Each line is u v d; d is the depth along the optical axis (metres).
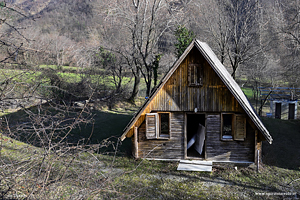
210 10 28.06
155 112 12.74
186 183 10.85
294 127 19.88
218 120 12.34
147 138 12.57
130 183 10.61
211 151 12.48
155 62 27.92
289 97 25.95
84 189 5.47
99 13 28.16
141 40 26.91
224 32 27.16
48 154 5.38
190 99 12.34
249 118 11.86
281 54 29.33
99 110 23.23
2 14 6.84
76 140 15.88
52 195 5.52
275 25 24.69
